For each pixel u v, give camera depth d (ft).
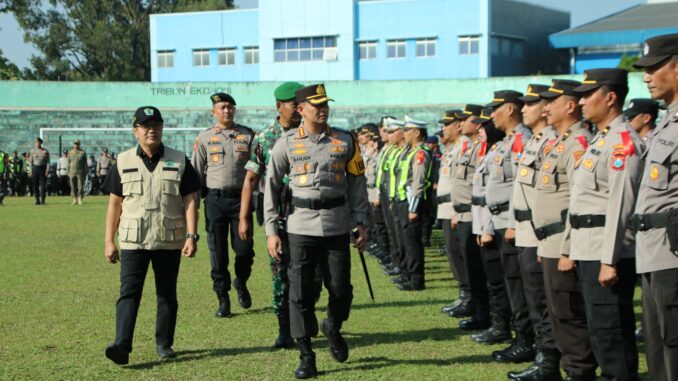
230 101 27.02
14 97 113.80
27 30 203.92
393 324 25.32
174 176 20.68
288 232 19.81
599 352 16.29
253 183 23.45
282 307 22.33
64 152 105.50
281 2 151.33
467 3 141.69
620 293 16.06
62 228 57.31
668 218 13.92
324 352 21.86
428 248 46.34
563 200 17.70
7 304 28.60
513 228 19.98
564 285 17.57
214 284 26.84
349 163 20.18
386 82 111.04
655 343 14.60
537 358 19.20
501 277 22.65
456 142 28.48
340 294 19.75
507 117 21.52
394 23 146.51
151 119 20.42
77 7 206.08
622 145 15.38
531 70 158.51
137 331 24.40
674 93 14.29
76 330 24.54
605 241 15.38
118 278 34.60
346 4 147.64
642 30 134.62
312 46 150.61
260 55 153.28
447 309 26.78
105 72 206.18
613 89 16.10
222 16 156.25
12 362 20.86
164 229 20.59
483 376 19.38
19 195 104.06
